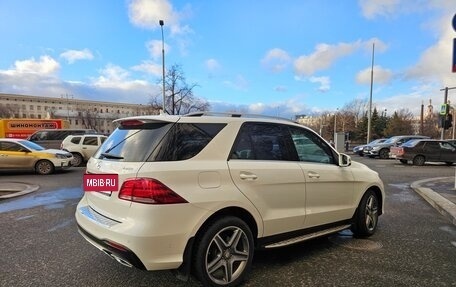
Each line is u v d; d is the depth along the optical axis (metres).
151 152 3.31
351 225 5.10
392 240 5.25
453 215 6.50
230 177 3.58
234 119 3.89
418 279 3.84
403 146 20.22
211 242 3.39
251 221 3.77
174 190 3.20
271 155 4.09
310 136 4.68
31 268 4.09
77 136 18.11
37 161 14.16
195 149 3.48
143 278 3.79
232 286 3.54
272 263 4.27
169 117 3.57
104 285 3.63
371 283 3.72
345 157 4.96
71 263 4.23
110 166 3.47
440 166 19.44
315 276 3.89
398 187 11.23
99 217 3.50
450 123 20.86
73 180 12.41
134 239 3.05
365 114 76.38
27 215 6.85
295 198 4.17
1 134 28.00
